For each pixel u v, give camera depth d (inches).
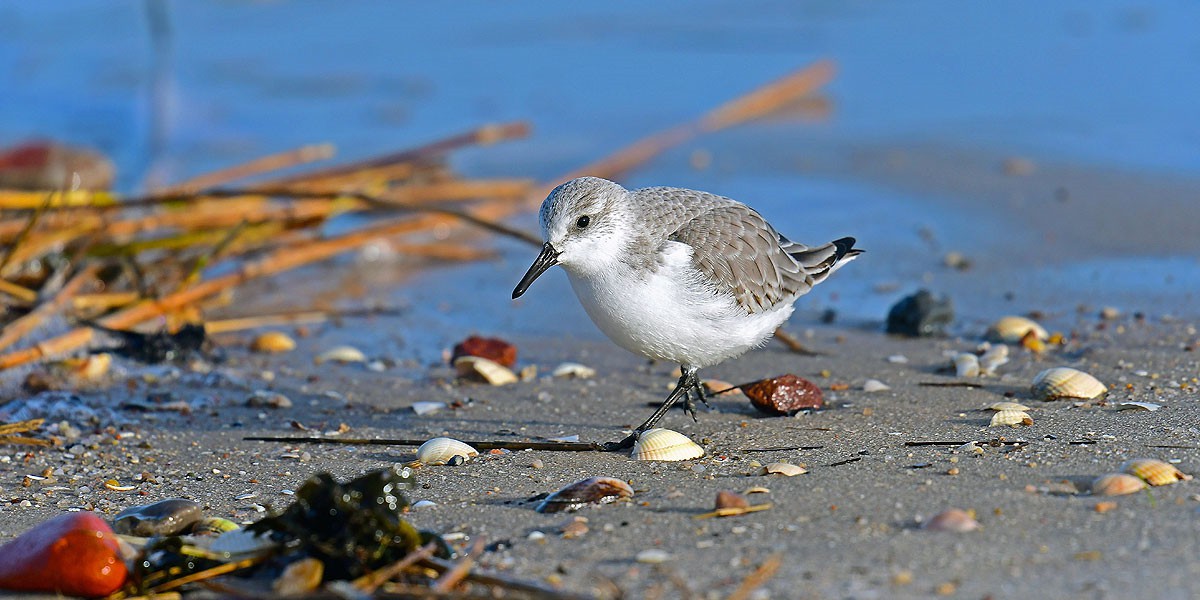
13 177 638.5
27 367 436.8
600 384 435.5
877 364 441.1
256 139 772.6
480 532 285.0
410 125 788.0
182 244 545.0
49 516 310.8
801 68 872.9
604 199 358.3
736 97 822.5
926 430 358.9
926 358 446.6
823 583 245.9
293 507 261.4
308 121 800.3
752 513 287.7
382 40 983.6
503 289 565.6
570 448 354.3
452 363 462.9
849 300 521.3
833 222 614.9
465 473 333.7
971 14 996.6
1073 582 242.1
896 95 818.8
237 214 571.5
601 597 245.3
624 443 354.6
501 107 820.6
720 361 380.2
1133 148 703.7
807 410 385.4
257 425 394.6
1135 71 831.7
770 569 248.2
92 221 524.1
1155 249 558.9
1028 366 426.0
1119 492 287.3
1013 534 266.5
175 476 343.3
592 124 783.1
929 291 490.3
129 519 293.9
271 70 909.2
